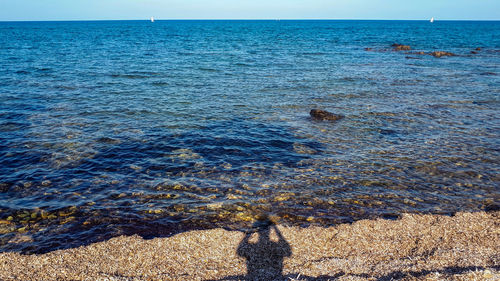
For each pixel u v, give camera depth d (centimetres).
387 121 1518
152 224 774
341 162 1101
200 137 1288
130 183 949
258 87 2173
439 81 2470
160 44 5384
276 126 1433
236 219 798
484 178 1002
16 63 2955
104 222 777
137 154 1131
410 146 1234
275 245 693
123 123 1426
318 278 580
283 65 3153
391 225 767
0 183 923
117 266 619
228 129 1384
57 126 1366
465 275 530
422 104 1809
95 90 1998
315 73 2738
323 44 5712
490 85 2339
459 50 4866
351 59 3706
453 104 1817
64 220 780
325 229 752
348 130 1398
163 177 987
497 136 1342
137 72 2628
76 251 659
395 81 2445
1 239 707
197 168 1045
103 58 3441
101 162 1066
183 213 818
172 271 607
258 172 1027
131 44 5312
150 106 1691
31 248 683
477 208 851
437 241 702
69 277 585
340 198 893
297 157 1136
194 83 2261
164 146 1199
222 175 1005
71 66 2864
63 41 5759
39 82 2177
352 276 568
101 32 9569
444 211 838
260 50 4566
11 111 1541
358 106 1761
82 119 1461
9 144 1173
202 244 691
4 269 605
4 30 10675
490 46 5456
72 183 939
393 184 966
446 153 1174
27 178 956
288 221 794
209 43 5697
